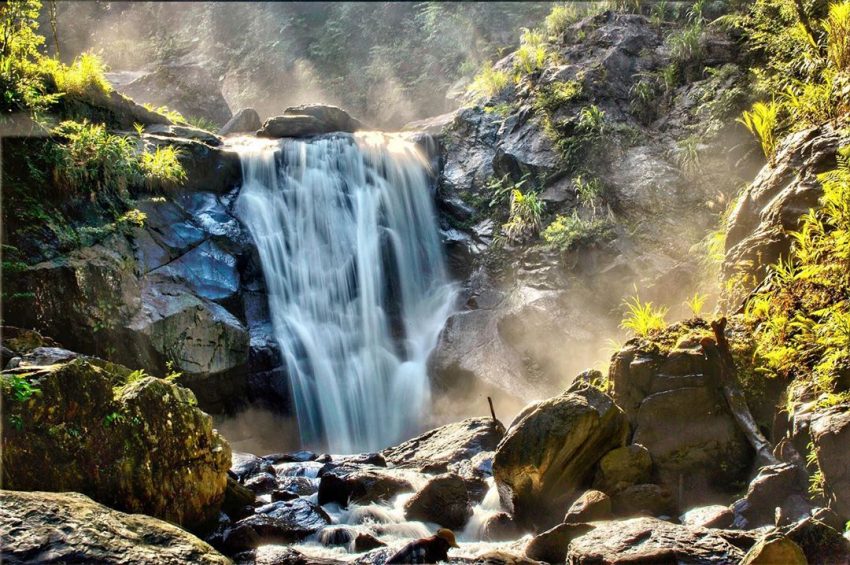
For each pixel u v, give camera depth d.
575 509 6.49
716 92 14.13
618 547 5.45
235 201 14.04
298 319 13.64
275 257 13.80
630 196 13.62
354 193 14.85
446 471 8.79
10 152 11.23
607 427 7.00
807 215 7.95
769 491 6.15
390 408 13.71
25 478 5.79
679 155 13.72
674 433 7.12
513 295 13.51
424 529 7.06
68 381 6.16
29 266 10.49
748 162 13.10
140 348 11.11
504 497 7.20
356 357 13.91
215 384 12.05
